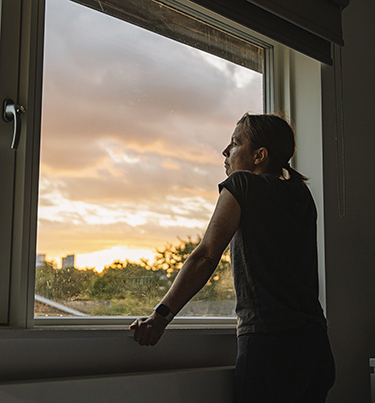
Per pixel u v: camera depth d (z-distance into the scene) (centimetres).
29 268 133
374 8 247
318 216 204
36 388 110
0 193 132
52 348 124
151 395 130
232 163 156
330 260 202
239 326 133
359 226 217
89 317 147
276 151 152
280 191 139
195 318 180
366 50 238
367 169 227
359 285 213
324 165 206
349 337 204
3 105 135
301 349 127
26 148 136
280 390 125
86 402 118
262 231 132
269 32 187
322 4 207
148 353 142
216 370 146
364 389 207
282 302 129
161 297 168
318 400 137
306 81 216
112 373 133
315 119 211
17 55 140
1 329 117
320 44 208
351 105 225
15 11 141
